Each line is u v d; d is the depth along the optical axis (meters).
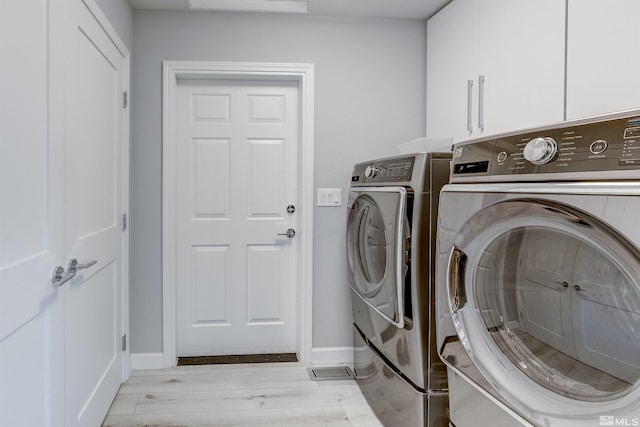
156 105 2.45
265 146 2.69
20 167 1.11
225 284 2.69
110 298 2.05
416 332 1.62
